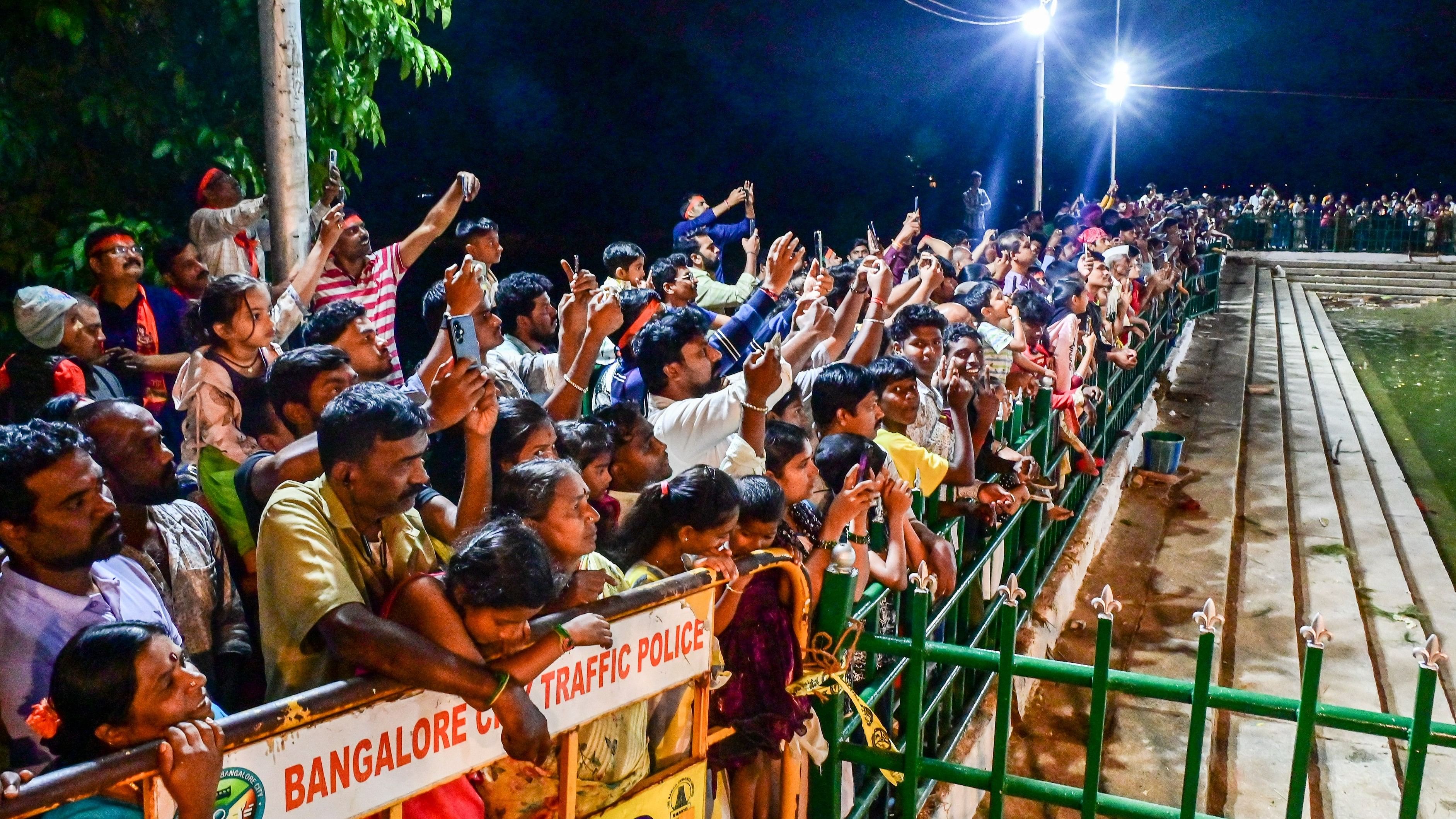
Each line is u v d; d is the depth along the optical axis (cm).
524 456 286
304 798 188
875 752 349
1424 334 2228
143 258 474
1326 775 498
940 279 592
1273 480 977
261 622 232
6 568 228
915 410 440
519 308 473
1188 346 1561
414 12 646
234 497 305
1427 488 1162
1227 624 660
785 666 296
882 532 377
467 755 215
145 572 256
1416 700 297
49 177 541
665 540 278
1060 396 689
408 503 233
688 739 275
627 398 419
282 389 298
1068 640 612
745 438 343
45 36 528
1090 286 900
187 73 566
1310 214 3228
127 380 411
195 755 168
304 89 559
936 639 441
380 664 200
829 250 837
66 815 168
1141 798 466
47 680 224
